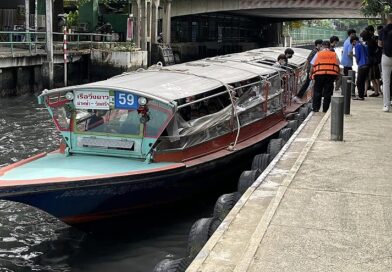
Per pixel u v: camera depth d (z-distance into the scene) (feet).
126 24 129.49
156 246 27.07
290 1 147.95
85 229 27.89
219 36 196.03
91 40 109.91
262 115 40.29
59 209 26.07
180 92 31.22
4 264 25.03
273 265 15.33
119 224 28.78
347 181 23.27
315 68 43.29
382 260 15.69
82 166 28.30
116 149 30.04
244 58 48.39
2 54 77.46
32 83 87.35
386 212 19.52
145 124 29.37
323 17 182.19
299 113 45.19
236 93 37.04
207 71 38.04
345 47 52.21
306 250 16.31
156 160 29.55
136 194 27.81
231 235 17.74
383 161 26.68
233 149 34.40
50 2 86.22
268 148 35.76
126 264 25.13
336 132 31.19
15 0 119.14
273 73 43.57
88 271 24.47
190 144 31.40
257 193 22.06
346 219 18.84
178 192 30.27
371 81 56.34
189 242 21.22
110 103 30.01
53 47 97.40
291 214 19.26
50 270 24.54
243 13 177.68
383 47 40.19
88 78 105.40
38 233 28.86
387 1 64.34
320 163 26.21
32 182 24.79
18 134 53.72
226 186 35.14
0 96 78.48
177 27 170.40
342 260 15.66
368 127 35.42
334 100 31.04
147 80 33.12
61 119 31.07
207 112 34.50
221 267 15.46
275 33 229.45
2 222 30.35
